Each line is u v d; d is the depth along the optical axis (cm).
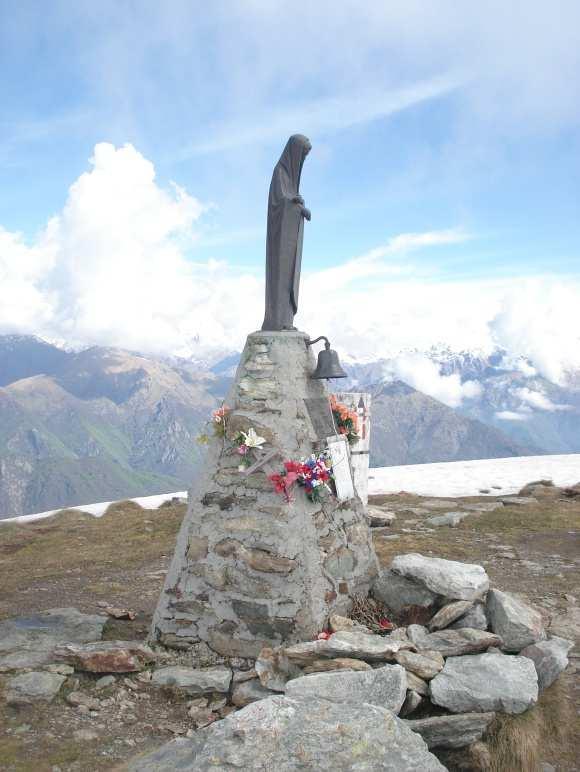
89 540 648
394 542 565
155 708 264
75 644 301
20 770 219
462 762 228
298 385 332
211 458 324
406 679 243
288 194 344
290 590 289
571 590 429
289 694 234
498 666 253
